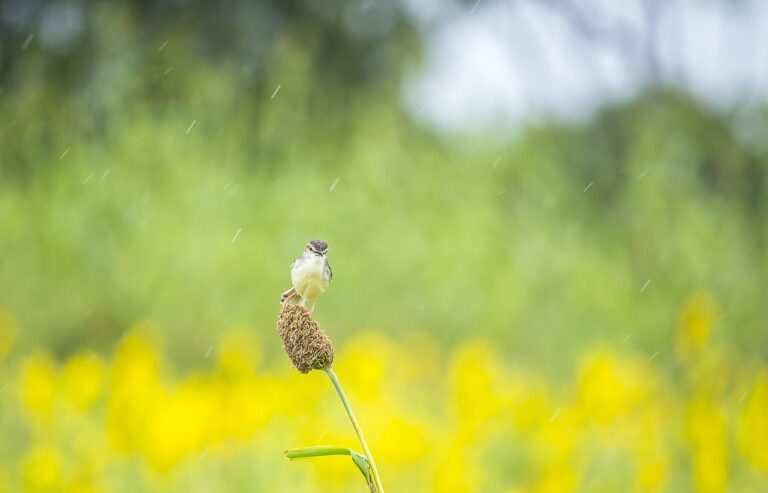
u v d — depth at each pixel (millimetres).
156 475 8039
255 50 25219
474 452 8578
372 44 26219
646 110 20391
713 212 16219
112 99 17672
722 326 13977
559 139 19922
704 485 7801
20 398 9891
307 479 8578
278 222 15523
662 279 15203
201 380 8648
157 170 16016
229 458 8734
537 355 14500
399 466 8484
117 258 14898
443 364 13852
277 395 8492
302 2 25859
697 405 7969
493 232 15812
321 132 19031
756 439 8219
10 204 15836
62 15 22891
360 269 15008
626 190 17812
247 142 18203
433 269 15062
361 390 9117
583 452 8875
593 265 15445
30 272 15016
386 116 18984
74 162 16391
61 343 14648
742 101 19688
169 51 20516
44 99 19469
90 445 8578
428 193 16328
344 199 15945
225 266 14703
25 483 7793
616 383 8445
